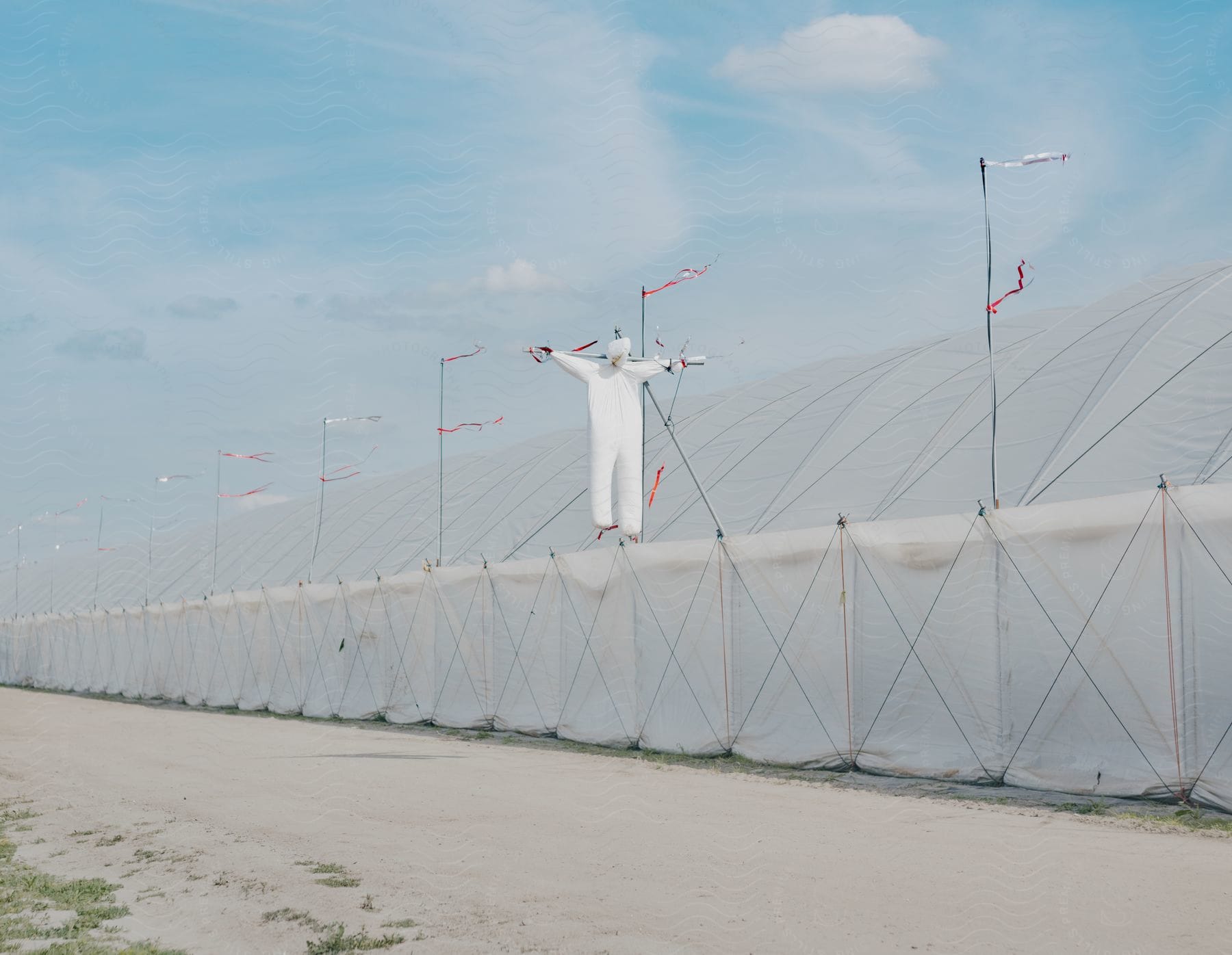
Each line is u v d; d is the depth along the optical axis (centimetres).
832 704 2005
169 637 4625
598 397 2111
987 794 1691
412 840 1430
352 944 975
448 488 4038
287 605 3831
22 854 1491
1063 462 1914
